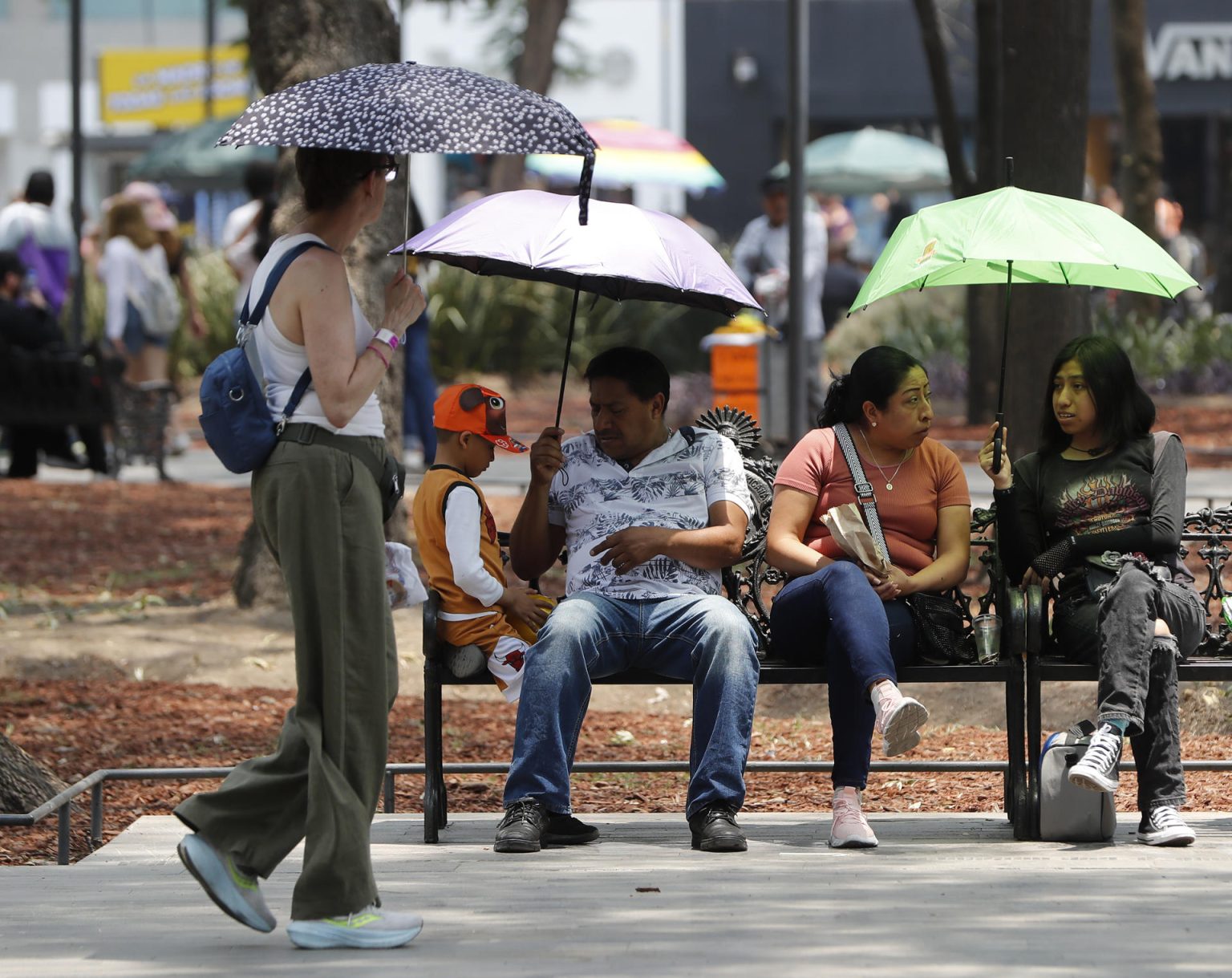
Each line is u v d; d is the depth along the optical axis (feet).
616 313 244.22
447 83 45.93
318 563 44.34
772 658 61.57
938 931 45.27
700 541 58.54
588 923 46.70
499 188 217.77
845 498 60.49
